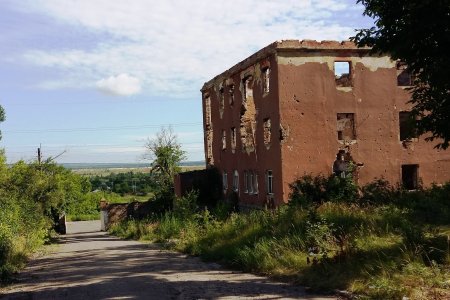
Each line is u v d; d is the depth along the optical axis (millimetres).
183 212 25547
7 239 15773
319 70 24641
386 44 8617
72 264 14734
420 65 8578
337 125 25547
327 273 8281
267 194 25984
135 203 46969
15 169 26453
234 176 32219
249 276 9633
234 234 14688
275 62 24344
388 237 9742
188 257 14602
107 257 16172
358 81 25172
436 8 7688
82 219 72938
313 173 24094
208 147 38938
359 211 12414
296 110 24234
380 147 25203
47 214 31516
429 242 8562
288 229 11664
